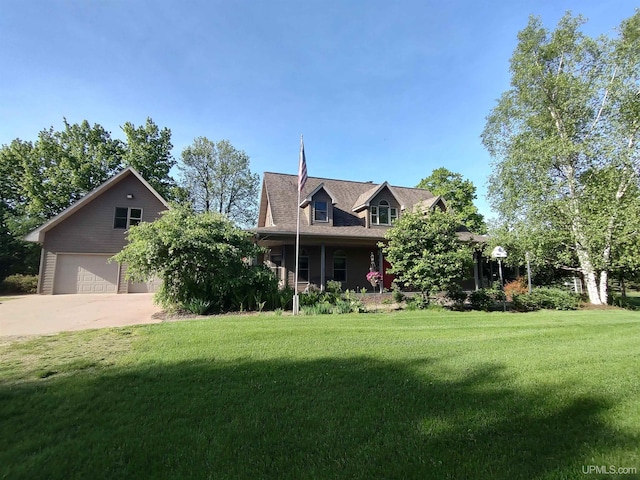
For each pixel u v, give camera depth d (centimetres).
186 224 1095
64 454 243
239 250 1119
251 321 842
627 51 1452
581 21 1581
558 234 1514
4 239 2320
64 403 332
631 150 1405
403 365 460
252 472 221
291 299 1181
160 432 275
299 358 494
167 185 3134
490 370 435
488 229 1784
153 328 733
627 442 257
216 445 255
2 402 333
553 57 1648
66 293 1786
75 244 1823
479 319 904
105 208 1898
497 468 224
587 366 452
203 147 3366
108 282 1866
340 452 245
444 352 530
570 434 270
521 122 1711
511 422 291
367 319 887
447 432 274
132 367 449
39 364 466
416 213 1244
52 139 2764
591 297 1522
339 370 437
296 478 215
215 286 1071
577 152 1491
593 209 1448
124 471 223
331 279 1759
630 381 391
